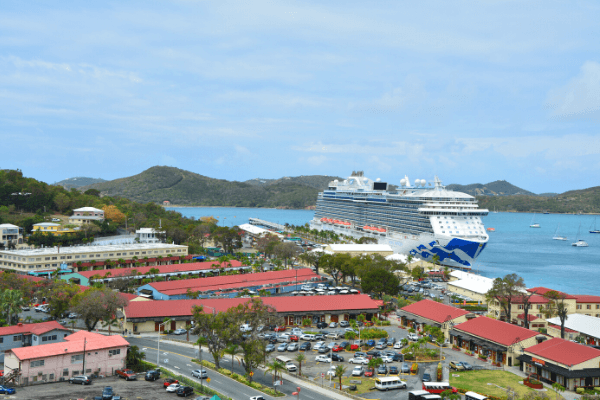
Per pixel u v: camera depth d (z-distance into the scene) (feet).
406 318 556.10
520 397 331.57
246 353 375.86
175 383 341.41
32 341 426.10
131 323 514.27
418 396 322.34
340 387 354.33
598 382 369.30
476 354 457.68
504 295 552.00
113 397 311.27
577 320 520.42
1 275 606.96
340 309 572.10
